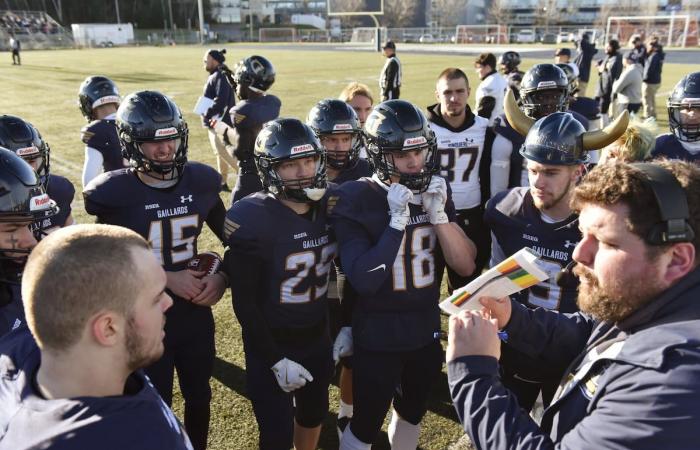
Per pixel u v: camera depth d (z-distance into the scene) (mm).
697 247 1180
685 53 29266
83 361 1169
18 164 1858
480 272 3984
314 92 15359
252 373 2316
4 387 1248
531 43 46344
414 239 2328
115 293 1155
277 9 80375
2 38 40656
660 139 3707
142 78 18797
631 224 1175
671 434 1063
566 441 1215
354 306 2420
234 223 2203
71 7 58094
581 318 1756
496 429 1292
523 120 2768
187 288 2412
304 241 2289
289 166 2166
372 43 48062
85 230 1204
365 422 2340
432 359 2404
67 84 17219
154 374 2414
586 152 2281
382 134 2178
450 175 3824
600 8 68875
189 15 66375
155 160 2438
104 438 1090
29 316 1159
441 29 51406
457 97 3693
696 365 1072
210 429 2881
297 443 2529
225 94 6629
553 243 2336
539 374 2250
